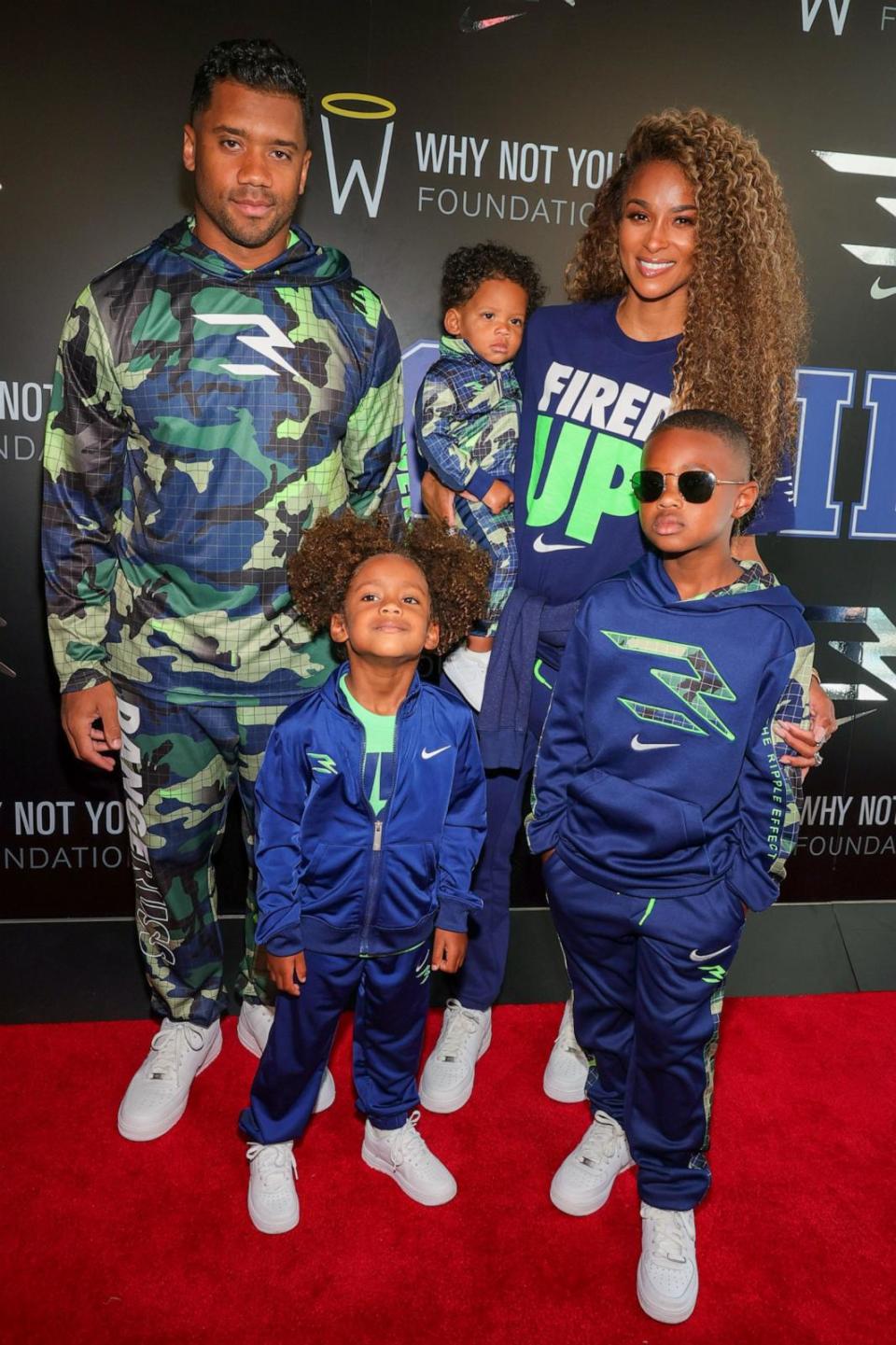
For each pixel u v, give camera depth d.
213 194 1.81
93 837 2.88
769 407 2.00
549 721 1.82
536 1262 1.81
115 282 1.84
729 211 1.94
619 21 2.63
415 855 1.82
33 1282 1.72
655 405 2.01
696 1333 1.67
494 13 2.59
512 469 2.21
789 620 1.67
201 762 2.08
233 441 1.86
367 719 1.79
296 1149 2.08
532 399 2.10
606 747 1.73
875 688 3.03
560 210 2.72
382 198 2.65
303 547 1.85
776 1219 1.92
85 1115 2.14
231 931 2.89
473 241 2.71
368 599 1.72
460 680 2.21
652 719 1.69
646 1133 1.79
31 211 2.54
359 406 2.00
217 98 1.77
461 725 1.84
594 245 2.14
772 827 1.69
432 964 2.13
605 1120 2.01
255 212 1.81
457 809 1.89
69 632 2.02
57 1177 1.96
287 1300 1.71
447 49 2.60
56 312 2.60
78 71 2.49
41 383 2.63
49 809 2.85
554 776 1.82
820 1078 2.35
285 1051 1.87
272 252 1.90
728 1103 2.25
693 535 1.64
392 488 2.13
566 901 1.82
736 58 2.68
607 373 2.04
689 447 1.62
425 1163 1.96
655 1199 1.78
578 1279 1.78
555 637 2.05
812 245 2.78
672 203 1.93
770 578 1.77
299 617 2.00
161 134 2.54
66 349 1.86
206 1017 2.27
